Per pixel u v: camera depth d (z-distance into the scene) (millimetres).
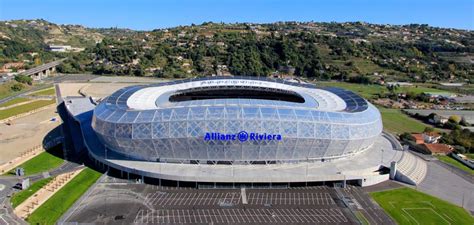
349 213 109750
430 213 112125
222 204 113000
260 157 131250
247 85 182500
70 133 183750
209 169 128375
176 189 122562
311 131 128250
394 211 112125
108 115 135250
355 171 130250
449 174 145375
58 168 138000
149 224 100438
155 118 127625
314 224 103062
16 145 165500
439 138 189000
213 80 188500
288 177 124062
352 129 133000
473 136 189875
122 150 135875
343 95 163875
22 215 103688
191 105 133250
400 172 133875
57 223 99750
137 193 118875
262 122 125750
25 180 120562
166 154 131250
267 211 109500
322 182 127938
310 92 171000
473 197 125125
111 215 104500
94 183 124938
